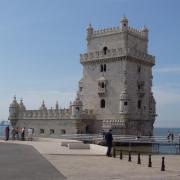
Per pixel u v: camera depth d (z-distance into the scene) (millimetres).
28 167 29531
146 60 104438
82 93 107000
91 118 101000
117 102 97500
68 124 99000
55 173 26812
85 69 105375
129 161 37625
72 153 42969
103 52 101438
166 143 82562
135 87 100812
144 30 107938
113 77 99000
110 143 42219
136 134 99062
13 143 57656
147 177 26688
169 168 33719
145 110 104312
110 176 26562
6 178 24188
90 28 106500
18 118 110625
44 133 104312
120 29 100188
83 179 24719
